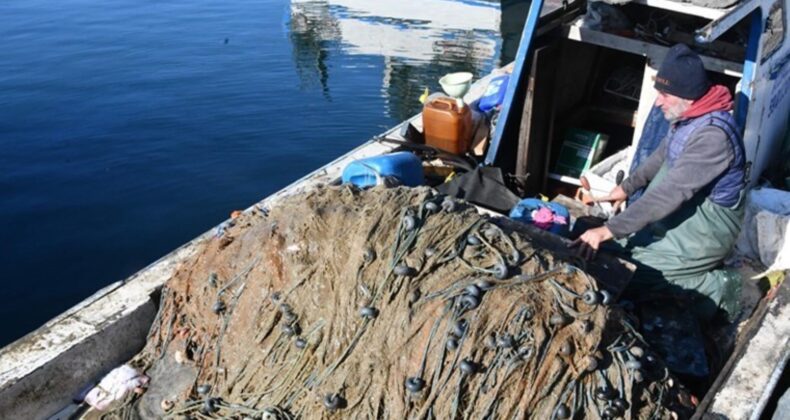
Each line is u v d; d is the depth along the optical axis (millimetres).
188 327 3998
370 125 11242
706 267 4227
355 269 3420
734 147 3777
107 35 14359
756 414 3516
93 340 4035
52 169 9836
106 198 9352
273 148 10594
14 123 10852
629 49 5355
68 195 9367
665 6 4824
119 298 4305
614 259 4125
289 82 12555
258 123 11219
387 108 11797
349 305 3373
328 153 10492
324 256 3553
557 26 5551
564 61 5887
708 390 3771
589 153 6105
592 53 6254
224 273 3914
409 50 14031
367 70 13219
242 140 10742
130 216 9023
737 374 3773
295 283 3562
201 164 10094
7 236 8586
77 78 12344
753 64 4660
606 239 3949
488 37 14773
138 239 8617
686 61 3729
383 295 3334
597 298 3318
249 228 4062
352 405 3211
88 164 9992
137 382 3902
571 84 6195
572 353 3195
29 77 12312
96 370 4082
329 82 12617
